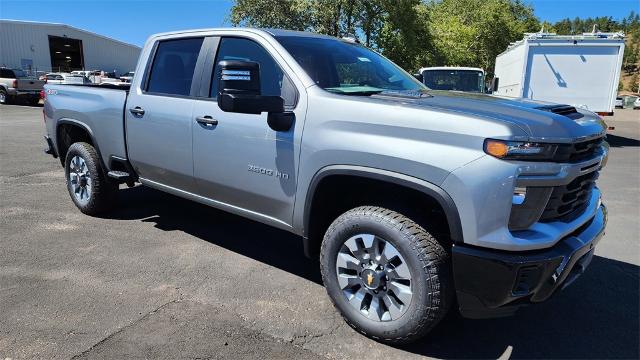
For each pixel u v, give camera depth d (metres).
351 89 3.36
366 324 3.01
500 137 2.43
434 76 13.81
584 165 2.72
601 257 4.61
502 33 34.41
